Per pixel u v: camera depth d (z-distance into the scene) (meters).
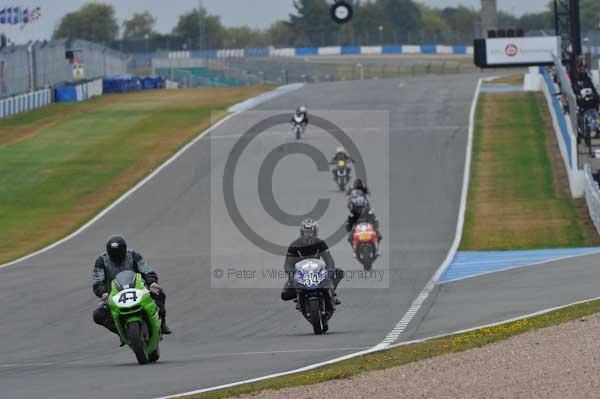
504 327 48.41
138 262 46.59
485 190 133.88
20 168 170.50
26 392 39.12
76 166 169.62
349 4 103.88
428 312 60.19
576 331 44.50
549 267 79.12
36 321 65.44
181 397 35.69
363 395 34.62
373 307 64.31
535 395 33.59
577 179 127.00
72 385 40.31
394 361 40.91
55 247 112.00
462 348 42.84
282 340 52.94
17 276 90.06
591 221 111.38
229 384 38.28
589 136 138.75
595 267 75.50
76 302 72.38
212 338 56.12
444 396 34.00
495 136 175.75
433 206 124.06
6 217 135.25
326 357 44.47
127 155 177.12
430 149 164.88
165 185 148.75
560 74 176.75
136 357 46.34
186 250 102.19
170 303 70.06
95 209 136.50
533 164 150.38
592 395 33.28
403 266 85.31
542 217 115.44
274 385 36.91
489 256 92.00
